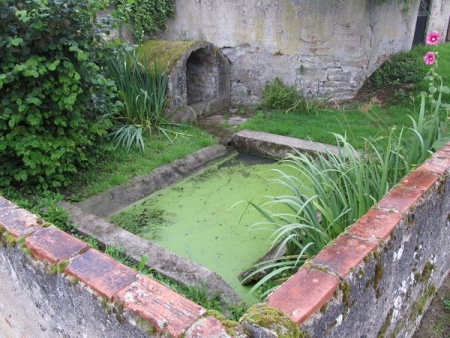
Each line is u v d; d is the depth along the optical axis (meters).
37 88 3.37
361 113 6.07
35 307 1.91
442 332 2.41
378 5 6.36
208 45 6.30
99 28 3.90
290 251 2.89
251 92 6.94
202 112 6.43
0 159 3.58
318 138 5.24
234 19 6.68
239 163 5.16
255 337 1.25
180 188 4.45
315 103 6.45
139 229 3.67
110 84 3.86
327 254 1.59
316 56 6.39
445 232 2.53
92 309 1.54
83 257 1.68
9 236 1.86
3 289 2.12
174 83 5.71
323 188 2.82
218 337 1.24
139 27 6.77
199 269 2.74
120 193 4.04
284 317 1.25
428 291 2.51
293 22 6.28
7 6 3.25
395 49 7.35
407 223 1.91
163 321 1.32
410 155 3.00
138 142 4.79
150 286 1.49
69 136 3.80
